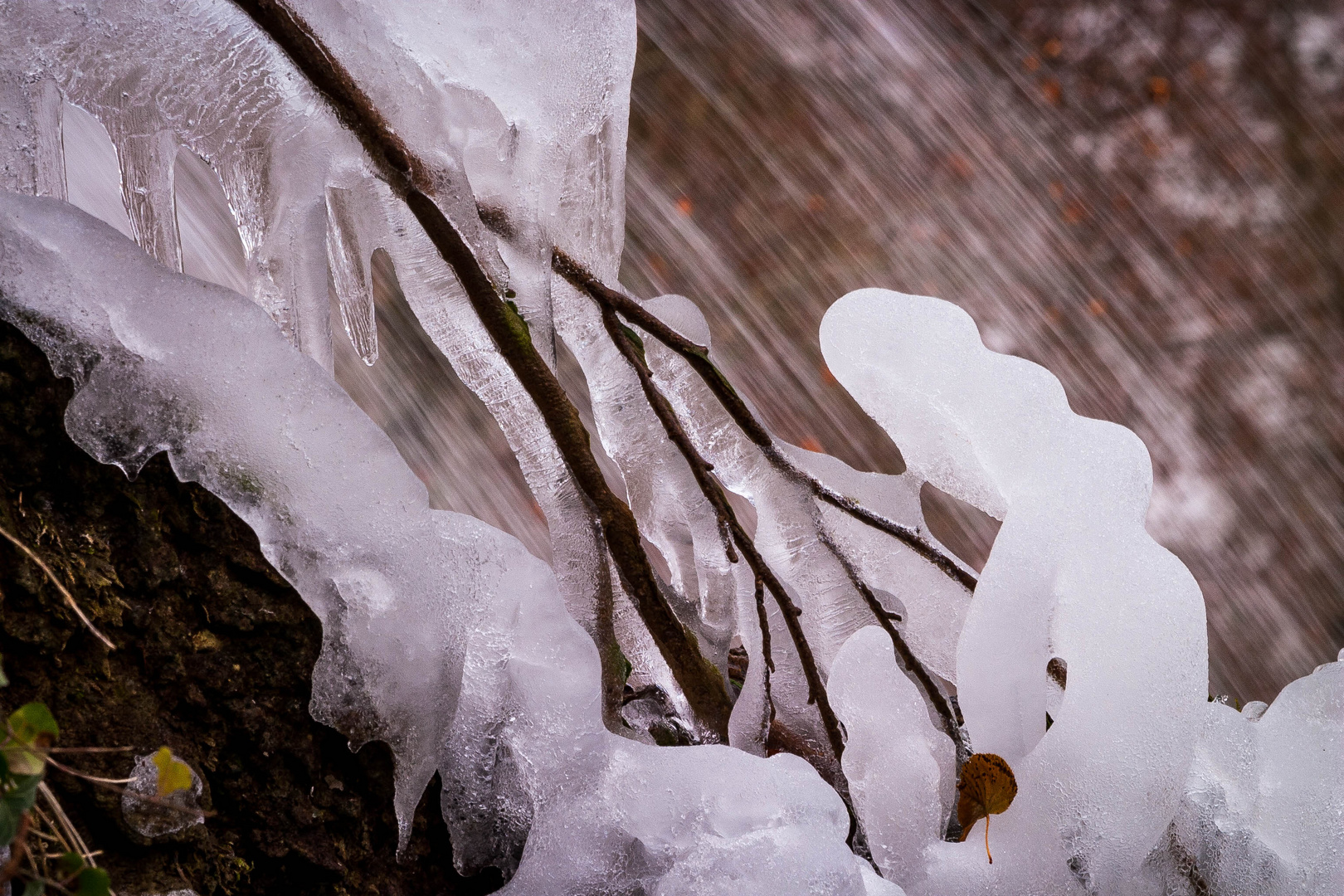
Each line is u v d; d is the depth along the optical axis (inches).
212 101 27.7
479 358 30.2
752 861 26.4
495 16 28.5
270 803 26.0
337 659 25.8
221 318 25.7
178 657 25.8
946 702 32.5
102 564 25.6
